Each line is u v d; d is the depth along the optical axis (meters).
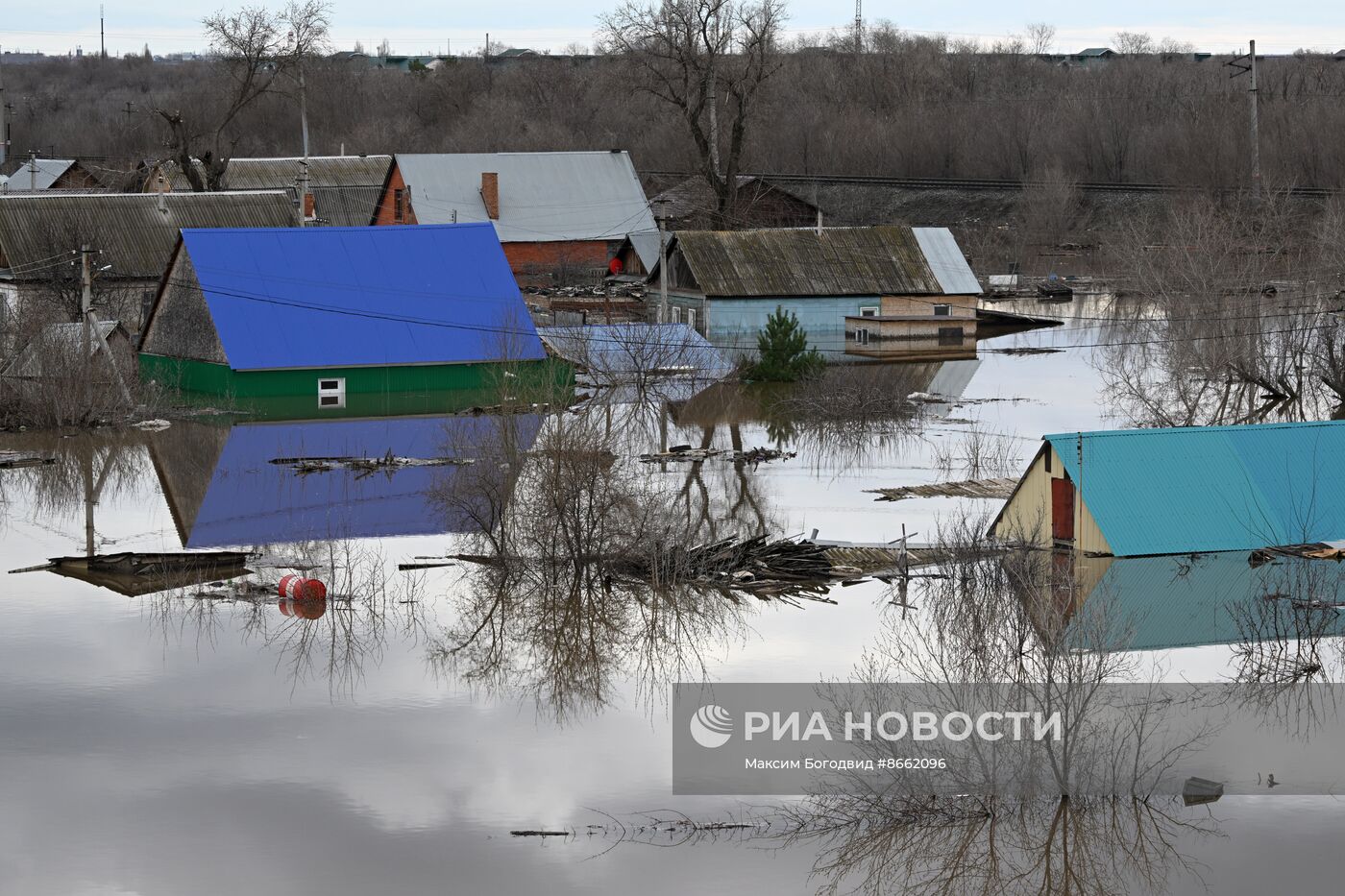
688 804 36.50
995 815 35.62
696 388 100.56
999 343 122.19
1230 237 107.06
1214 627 48.38
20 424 85.44
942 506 66.19
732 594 54.16
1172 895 32.03
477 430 76.38
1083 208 174.75
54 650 48.00
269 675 45.97
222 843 34.53
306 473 74.00
